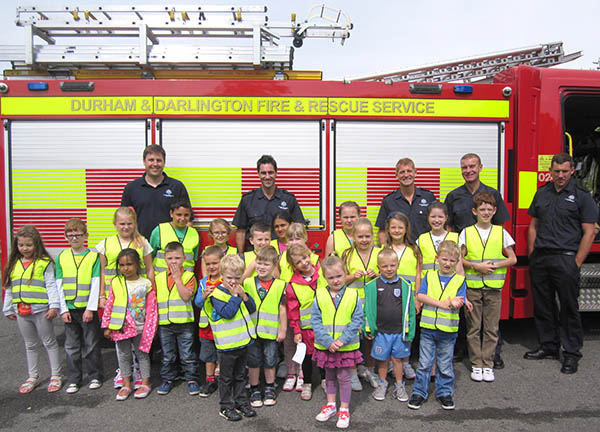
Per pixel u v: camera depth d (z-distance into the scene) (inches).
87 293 135.3
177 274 130.6
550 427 114.1
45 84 159.6
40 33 188.1
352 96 163.3
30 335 136.6
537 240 156.1
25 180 161.5
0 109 160.4
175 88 160.7
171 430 114.0
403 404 127.3
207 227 163.0
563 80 168.1
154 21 182.2
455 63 221.9
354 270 138.5
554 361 158.7
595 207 148.6
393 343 126.8
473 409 123.7
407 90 164.9
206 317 129.9
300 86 161.9
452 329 122.6
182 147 161.6
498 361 152.6
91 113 160.6
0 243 161.8
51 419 119.8
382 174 165.5
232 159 162.2
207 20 181.3
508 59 214.8
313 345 129.1
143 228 152.6
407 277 140.4
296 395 134.6
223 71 188.4
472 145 168.2
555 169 149.7
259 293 128.0
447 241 126.1
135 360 139.3
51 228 162.2
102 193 162.1
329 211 164.2
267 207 153.2
